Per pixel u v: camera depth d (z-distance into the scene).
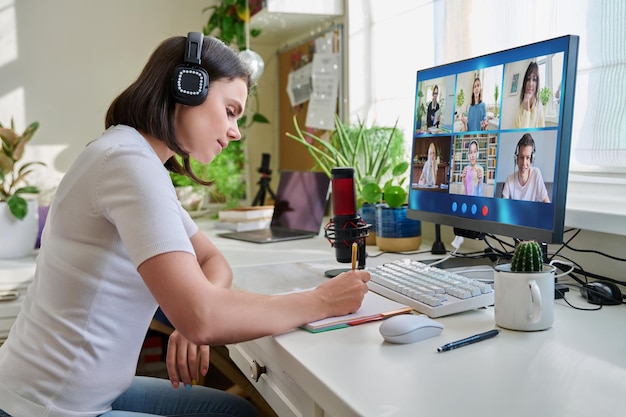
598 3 1.48
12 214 2.36
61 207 1.02
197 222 2.75
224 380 2.53
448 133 1.51
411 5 2.29
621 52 1.43
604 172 1.55
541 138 1.19
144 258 0.92
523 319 1.02
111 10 3.11
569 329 1.04
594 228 1.32
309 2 2.57
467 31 1.90
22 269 2.22
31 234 2.42
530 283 1.01
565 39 1.13
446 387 0.79
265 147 3.36
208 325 0.94
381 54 2.53
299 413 1.02
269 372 1.16
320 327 1.06
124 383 1.06
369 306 1.17
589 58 1.52
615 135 1.46
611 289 1.19
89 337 1.00
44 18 3.02
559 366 0.86
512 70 1.28
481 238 1.52
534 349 0.94
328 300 1.10
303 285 1.39
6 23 2.97
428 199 1.60
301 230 2.29
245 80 1.16
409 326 0.98
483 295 1.16
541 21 1.64
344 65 2.65
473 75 1.41
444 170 1.52
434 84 1.57
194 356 1.18
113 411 1.08
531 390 0.77
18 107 3.02
